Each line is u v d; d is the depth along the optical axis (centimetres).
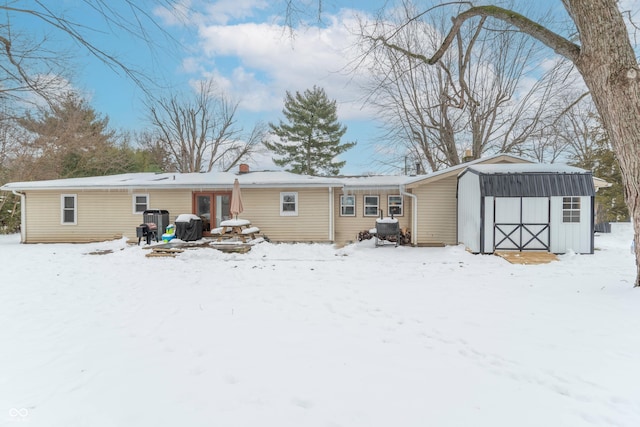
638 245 561
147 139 3028
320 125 3231
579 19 538
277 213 1497
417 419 239
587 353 343
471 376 301
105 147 2409
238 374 307
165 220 1441
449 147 2038
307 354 349
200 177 1638
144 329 427
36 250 1248
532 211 1126
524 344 368
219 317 476
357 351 357
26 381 297
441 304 532
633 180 539
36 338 397
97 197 1504
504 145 2041
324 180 1494
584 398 264
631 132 523
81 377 303
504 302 538
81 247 1333
